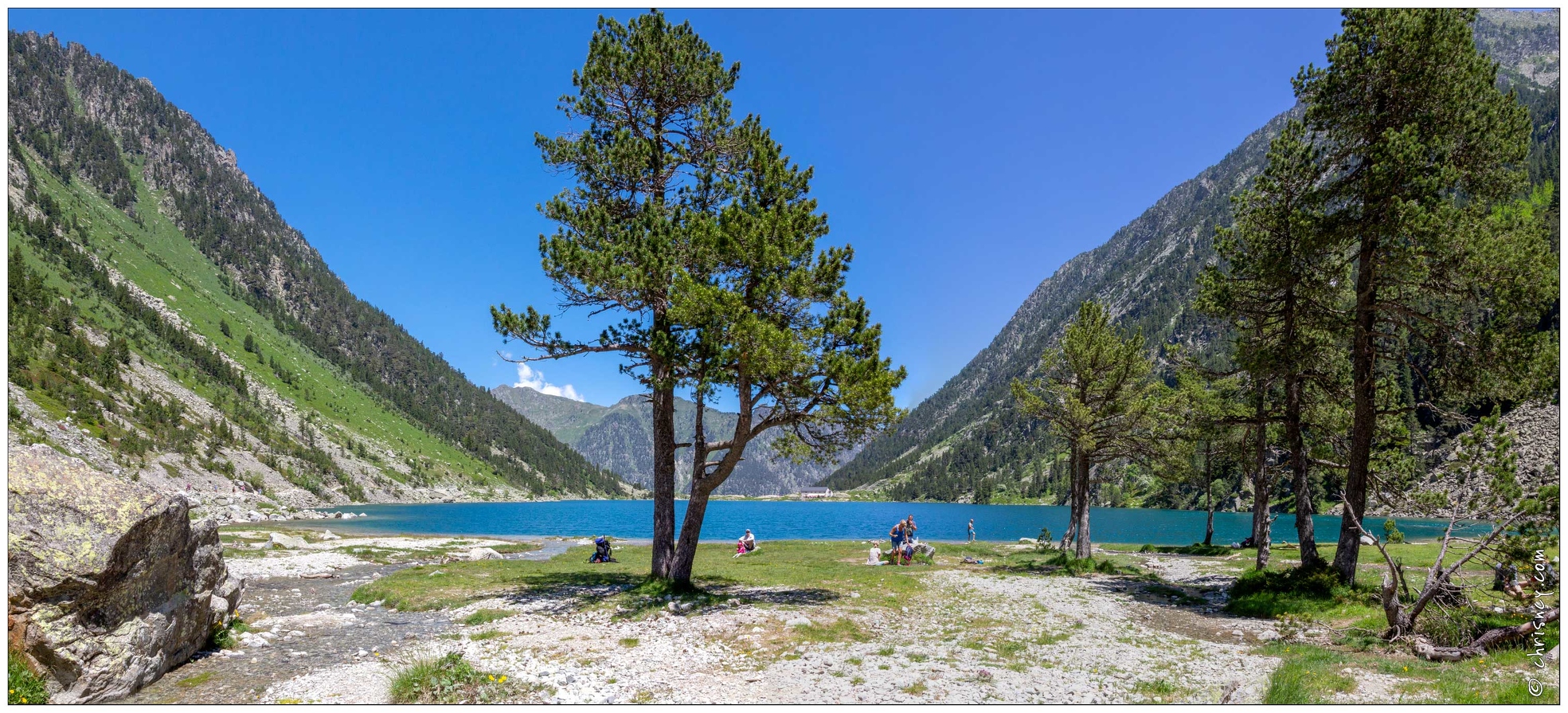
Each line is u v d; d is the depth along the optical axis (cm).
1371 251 1936
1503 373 1725
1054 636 1556
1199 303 2280
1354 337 2014
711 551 4116
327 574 2670
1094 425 3409
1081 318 3572
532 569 2794
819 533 8656
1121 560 3538
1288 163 2072
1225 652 1389
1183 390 3272
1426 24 1811
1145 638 1547
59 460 1048
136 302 19388
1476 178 1856
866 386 1753
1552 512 1349
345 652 1329
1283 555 3694
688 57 2075
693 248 1858
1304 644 1441
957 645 1439
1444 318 1845
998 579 2622
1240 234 2205
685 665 1250
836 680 1159
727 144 2167
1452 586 1427
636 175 2089
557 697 1049
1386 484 1934
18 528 942
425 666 1118
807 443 2081
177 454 11419
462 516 12025
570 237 2019
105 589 1012
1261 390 2708
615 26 2131
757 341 1720
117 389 12738
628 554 3738
